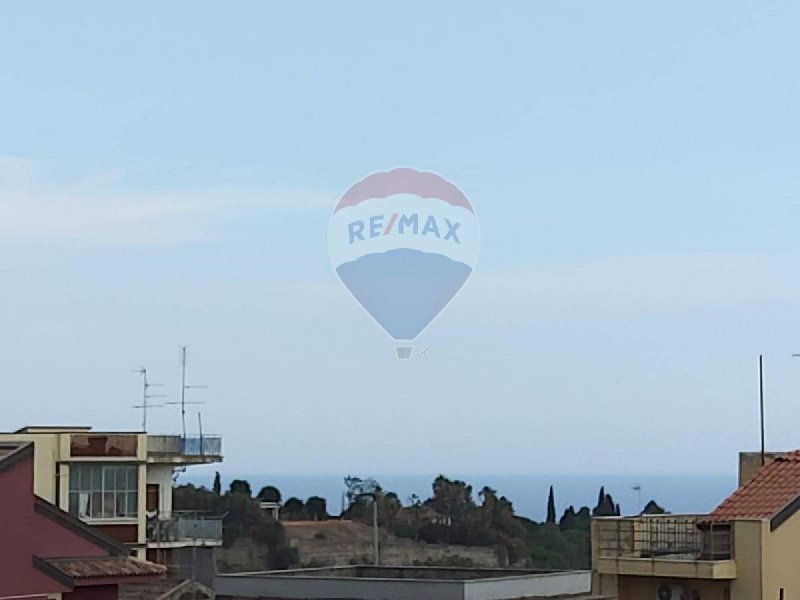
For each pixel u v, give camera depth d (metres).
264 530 88.38
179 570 60.09
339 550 88.06
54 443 60.75
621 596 36.75
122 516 61.91
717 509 36.81
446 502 93.50
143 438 62.75
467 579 39.56
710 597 35.50
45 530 32.50
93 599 32.72
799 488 36.31
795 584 35.34
